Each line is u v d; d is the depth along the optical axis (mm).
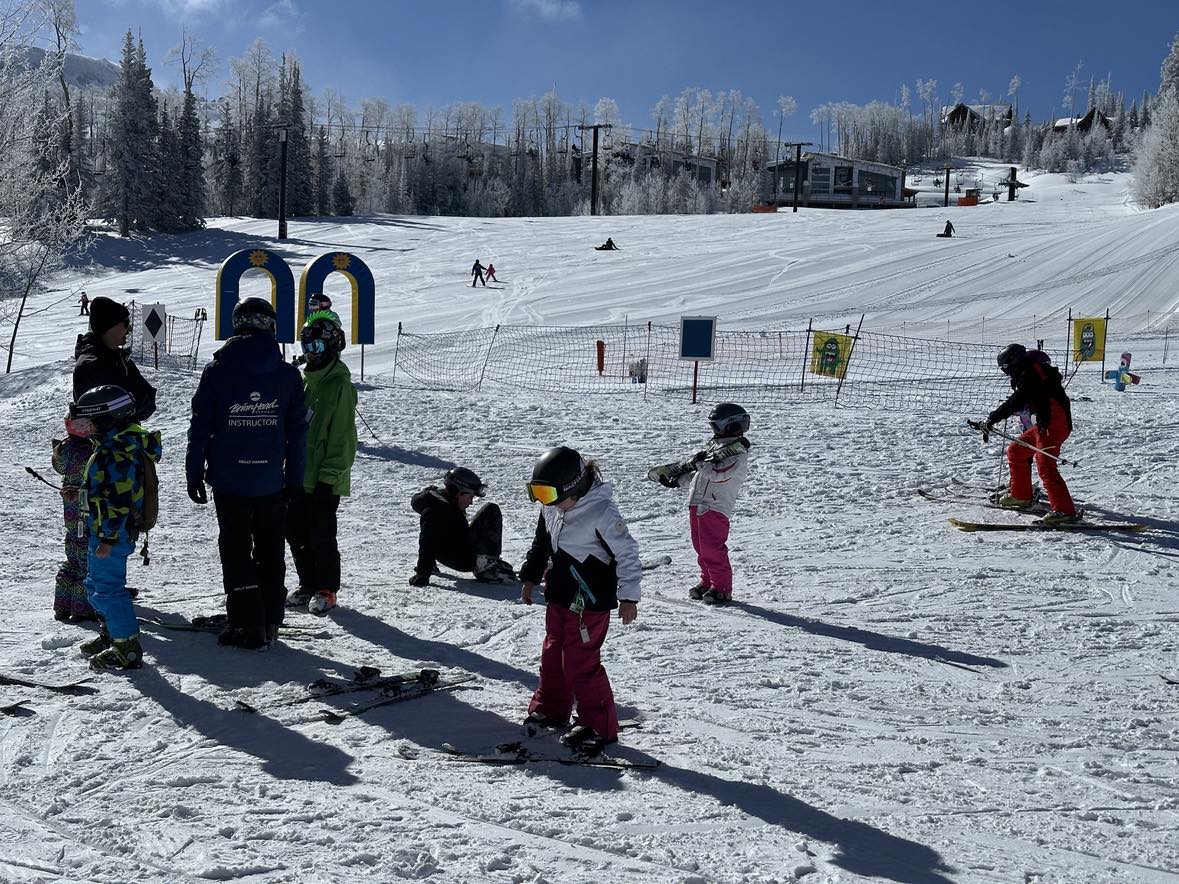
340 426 6449
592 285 44844
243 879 3139
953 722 4773
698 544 7023
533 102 183500
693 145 188375
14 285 25438
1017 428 14000
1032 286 40344
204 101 120562
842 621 6551
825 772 4145
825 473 11695
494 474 11953
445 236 68500
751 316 36281
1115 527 9062
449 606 6727
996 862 3361
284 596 5895
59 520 9203
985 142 198500
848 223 70375
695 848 3412
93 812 3602
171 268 56750
